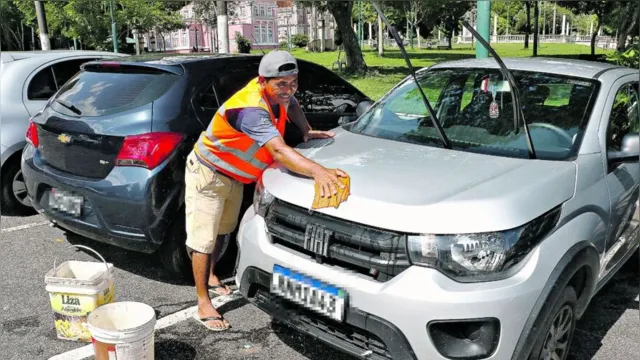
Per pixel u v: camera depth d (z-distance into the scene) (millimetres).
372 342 2582
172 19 33125
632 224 3568
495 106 3639
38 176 4152
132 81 4074
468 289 2422
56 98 4387
